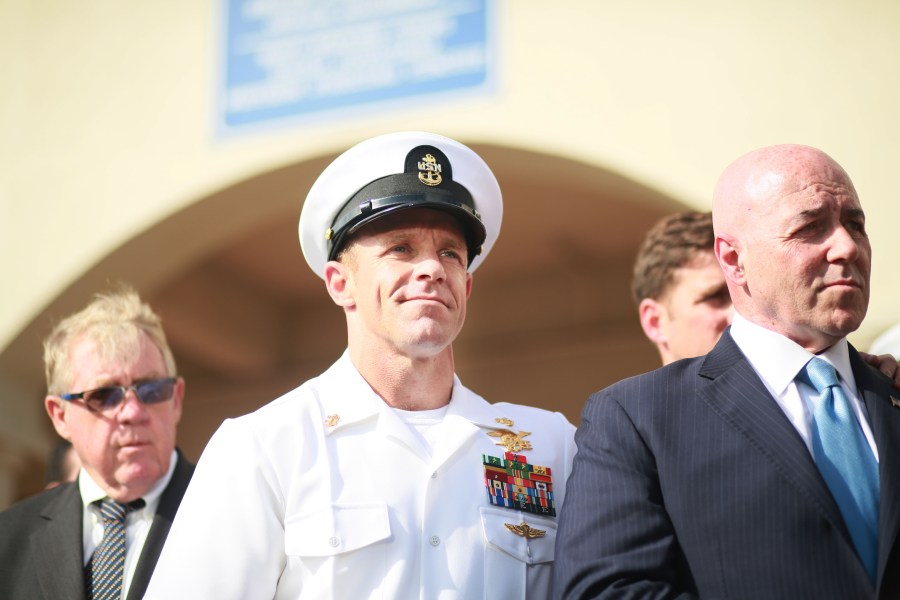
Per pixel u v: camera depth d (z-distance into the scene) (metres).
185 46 14.38
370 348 5.23
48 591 6.08
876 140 11.42
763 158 4.77
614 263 18.53
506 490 5.13
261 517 4.86
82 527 6.36
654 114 12.34
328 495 4.90
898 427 4.49
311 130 13.52
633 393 4.76
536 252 18.39
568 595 4.34
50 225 14.40
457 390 5.40
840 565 4.17
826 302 4.50
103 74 14.64
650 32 12.57
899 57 11.59
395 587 4.75
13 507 6.58
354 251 5.29
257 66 13.96
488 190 5.54
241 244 17.97
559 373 18.81
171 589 4.75
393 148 5.38
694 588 4.35
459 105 12.99
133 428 6.39
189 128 14.10
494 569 4.89
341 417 5.14
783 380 4.60
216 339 19.11
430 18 13.34
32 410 14.80
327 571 4.74
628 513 4.43
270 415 5.13
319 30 13.78
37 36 15.04
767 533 4.26
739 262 4.74
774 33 12.10
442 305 5.11
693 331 6.73
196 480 5.02
